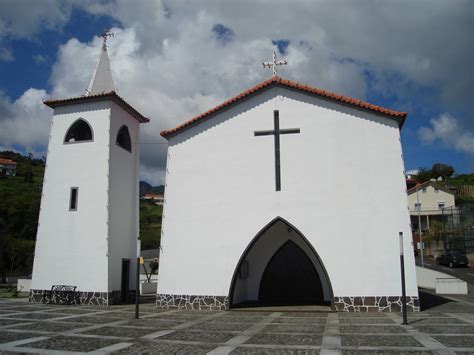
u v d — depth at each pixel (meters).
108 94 19.33
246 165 16.66
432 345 9.00
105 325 12.35
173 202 17.22
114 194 19.22
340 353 8.48
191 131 17.55
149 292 26.94
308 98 16.55
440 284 21.78
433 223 50.41
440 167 86.94
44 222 19.25
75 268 18.41
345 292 14.92
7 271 36.88
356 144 15.77
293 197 15.96
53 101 19.88
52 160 19.73
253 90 16.86
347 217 15.34
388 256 14.84
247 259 18.64
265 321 12.93
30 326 12.22
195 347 9.19
